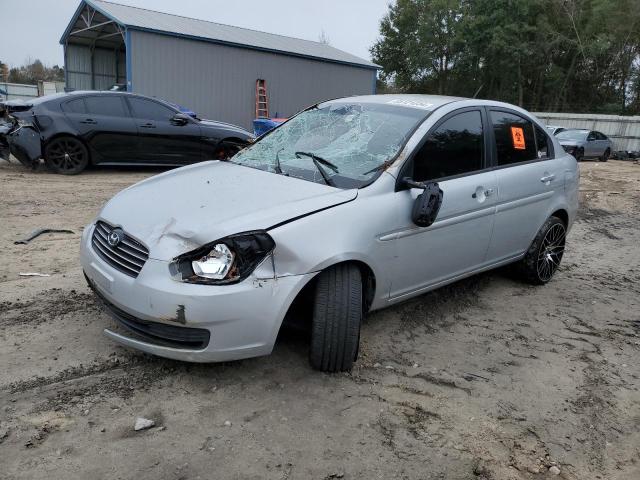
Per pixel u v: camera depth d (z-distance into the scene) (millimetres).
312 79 23844
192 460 2574
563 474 2701
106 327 3783
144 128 10375
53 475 2420
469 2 44500
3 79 53625
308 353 3602
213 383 3211
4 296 4227
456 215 4043
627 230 8719
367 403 3139
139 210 3375
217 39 20328
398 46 50219
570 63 44750
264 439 2760
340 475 2549
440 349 3918
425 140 3887
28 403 2916
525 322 4531
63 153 9883
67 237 6039
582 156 23719
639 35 41844
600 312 4898
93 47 24562
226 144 11266
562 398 3393
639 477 2732
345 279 3250
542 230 5172
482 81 45594
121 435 2717
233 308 2898
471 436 2926
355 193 3436
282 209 3174
